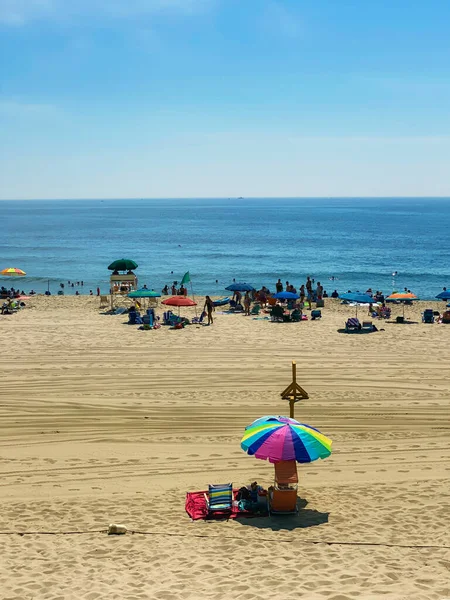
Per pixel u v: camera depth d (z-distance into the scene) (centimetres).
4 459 1318
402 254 10156
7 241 13262
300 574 768
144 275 7344
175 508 1058
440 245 12019
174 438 1452
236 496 1074
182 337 2630
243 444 1032
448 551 838
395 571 771
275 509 1016
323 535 916
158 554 852
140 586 745
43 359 2222
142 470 1256
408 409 1662
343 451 1357
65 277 7275
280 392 1820
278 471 1035
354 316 3272
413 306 3853
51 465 1282
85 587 744
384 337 2631
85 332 2748
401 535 903
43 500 1098
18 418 1600
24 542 905
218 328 2861
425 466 1260
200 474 1236
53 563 825
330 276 7194
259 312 3425
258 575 768
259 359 2222
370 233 15850
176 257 9650
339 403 1716
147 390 1841
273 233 15938
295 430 1027
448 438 1444
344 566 791
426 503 1043
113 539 914
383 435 1466
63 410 1662
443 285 6512
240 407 1684
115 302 3706
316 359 2222
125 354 2300
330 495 1106
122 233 16038
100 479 1205
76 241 13250
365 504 1053
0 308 3500
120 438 1454
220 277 7181
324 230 17238
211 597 708
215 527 966
